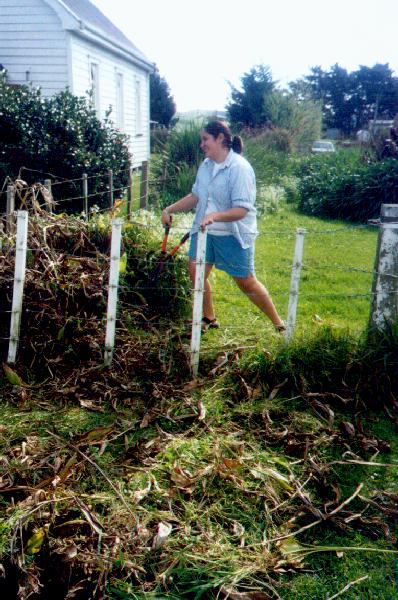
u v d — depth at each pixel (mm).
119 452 3277
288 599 2414
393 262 4051
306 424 3621
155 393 3838
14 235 4797
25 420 3561
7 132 9406
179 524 2736
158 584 2430
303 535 2768
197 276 4031
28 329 4246
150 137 22812
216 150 4395
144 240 5441
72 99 10031
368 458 3359
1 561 2502
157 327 4840
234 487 2996
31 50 13336
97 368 4066
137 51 20406
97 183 9719
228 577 2453
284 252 8391
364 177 11961
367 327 4238
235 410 3730
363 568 2582
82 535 2619
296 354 4074
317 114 23312
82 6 17875
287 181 14484
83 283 4430
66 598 2365
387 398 3941
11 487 2863
